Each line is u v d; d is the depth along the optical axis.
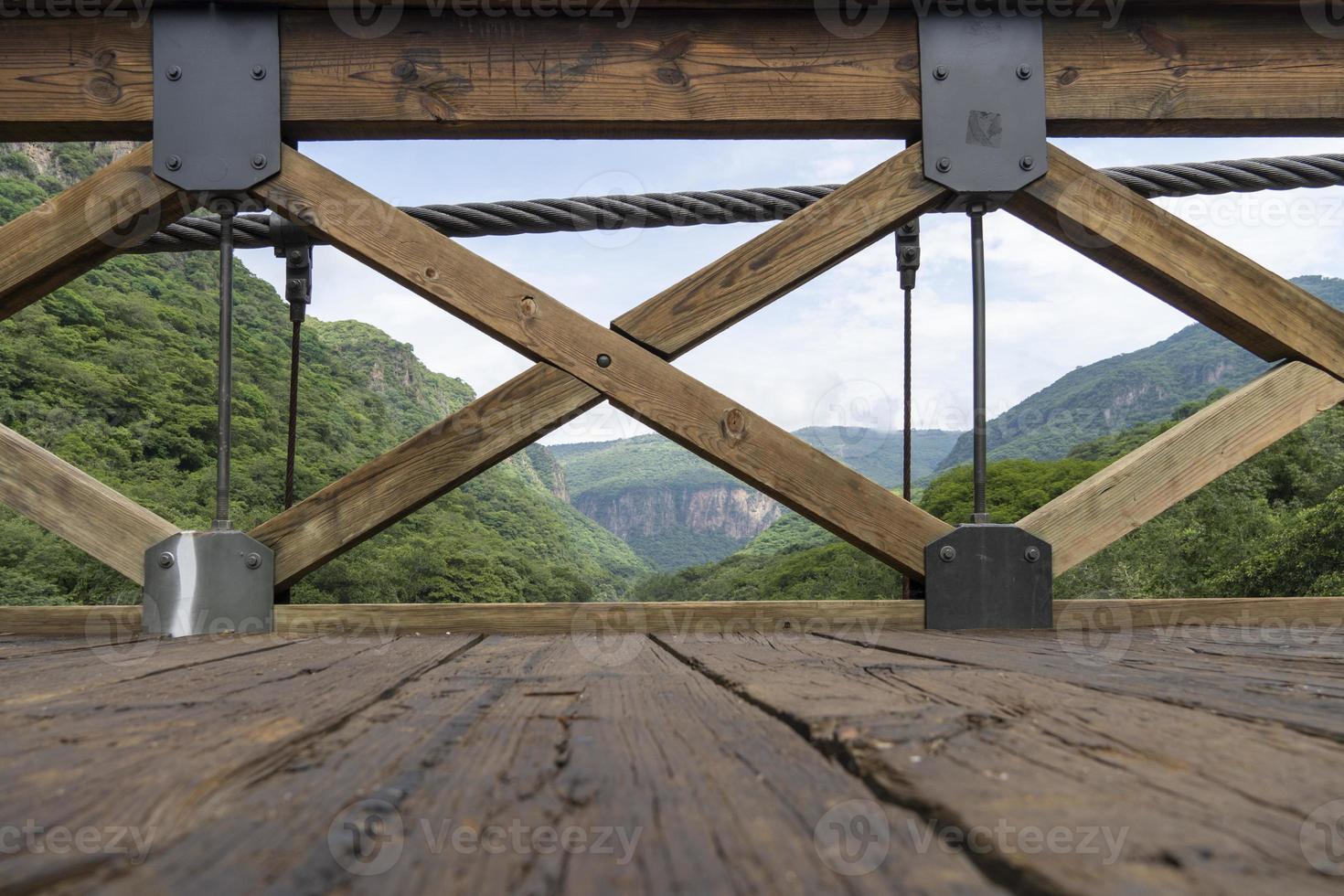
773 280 2.16
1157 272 2.24
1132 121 2.25
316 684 1.17
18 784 0.63
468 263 2.11
